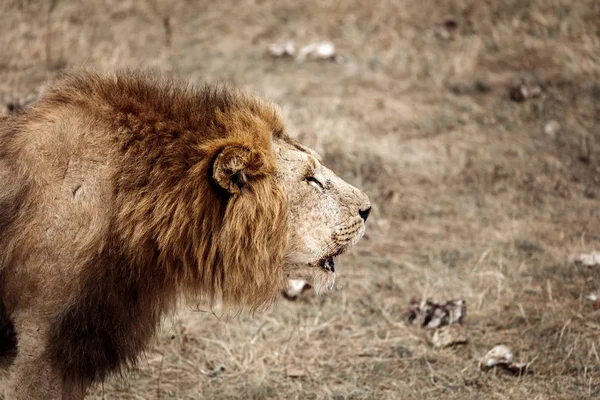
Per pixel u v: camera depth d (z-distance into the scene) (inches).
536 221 587.8
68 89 323.6
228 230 323.3
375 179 635.5
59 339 306.8
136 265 320.2
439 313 474.0
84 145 310.3
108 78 328.2
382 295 502.0
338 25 885.8
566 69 792.9
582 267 522.3
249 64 796.6
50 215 301.9
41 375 307.7
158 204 316.8
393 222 587.2
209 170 321.7
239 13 898.1
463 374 427.8
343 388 415.5
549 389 410.9
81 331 310.7
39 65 710.5
